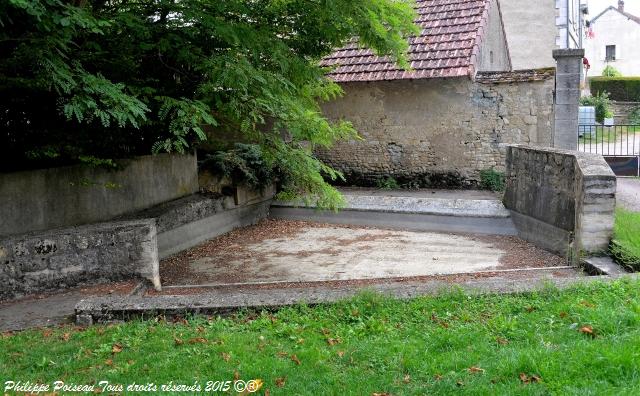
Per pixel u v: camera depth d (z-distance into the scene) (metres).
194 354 4.59
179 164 11.34
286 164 9.30
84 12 6.13
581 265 7.83
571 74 12.35
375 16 7.79
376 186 14.55
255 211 13.28
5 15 5.55
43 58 5.86
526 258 9.19
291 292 6.00
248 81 7.18
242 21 7.87
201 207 11.27
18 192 7.74
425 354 4.39
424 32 14.57
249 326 5.24
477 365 4.10
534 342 4.46
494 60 16.30
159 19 7.92
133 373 4.28
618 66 44.62
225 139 13.66
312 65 8.94
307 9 8.02
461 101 13.61
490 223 11.22
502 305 5.39
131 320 5.53
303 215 13.43
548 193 9.47
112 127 8.41
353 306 5.47
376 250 10.28
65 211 8.49
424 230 11.86
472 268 8.74
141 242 7.39
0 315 6.09
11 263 6.70
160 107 7.51
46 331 5.40
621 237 7.89
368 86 14.39
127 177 9.77
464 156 13.74
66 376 4.29
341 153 14.84
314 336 4.90
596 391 3.52
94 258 7.17
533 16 19.19
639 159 14.45
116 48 7.39
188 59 7.32
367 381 3.99
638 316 4.59
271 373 4.16
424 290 5.91
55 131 7.91
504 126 13.32
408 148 14.25
